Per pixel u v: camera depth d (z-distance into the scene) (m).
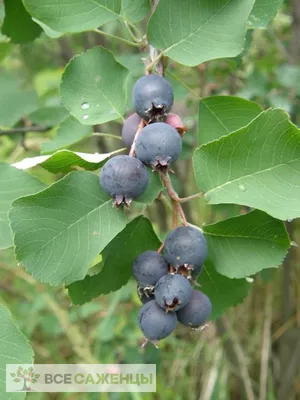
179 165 0.33
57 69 0.38
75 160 0.14
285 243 0.14
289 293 0.35
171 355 0.37
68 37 0.36
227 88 0.30
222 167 0.13
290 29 0.34
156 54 0.15
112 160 0.12
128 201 0.12
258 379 0.37
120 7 0.15
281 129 0.13
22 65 0.46
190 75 0.29
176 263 0.13
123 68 0.15
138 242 0.15
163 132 0.12
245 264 0.15
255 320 0.38
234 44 0.14
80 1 0.14
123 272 0.16
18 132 0.26
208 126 0.17
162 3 0.14
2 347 0.13
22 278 0.40
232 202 0.13
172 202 0.14
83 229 0.13
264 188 0.13
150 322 0.13
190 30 0.14
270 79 0.31
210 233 0.15
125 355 0.31
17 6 0.20
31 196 0.13
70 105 0.15
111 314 0.32
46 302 0.35
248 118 0.17
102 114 0.15
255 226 0.14
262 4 0.17
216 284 0.17
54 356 0.38
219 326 0.34
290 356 0.35
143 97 0.13
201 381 0.36
